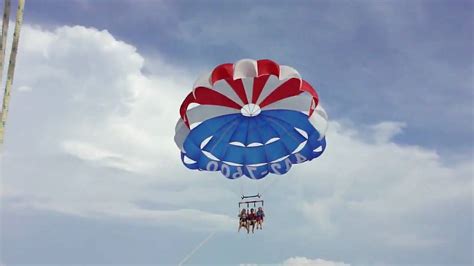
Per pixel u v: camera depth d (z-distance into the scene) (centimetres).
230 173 2188
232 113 2147
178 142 2130
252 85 2017
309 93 1906
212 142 2155
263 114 2159
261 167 2195
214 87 1981
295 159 2183
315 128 2052
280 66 1869
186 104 1983
